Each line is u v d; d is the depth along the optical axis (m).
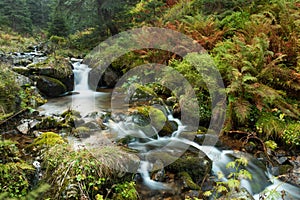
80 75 8.16
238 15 6.97
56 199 2.75
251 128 4.66
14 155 3.12
